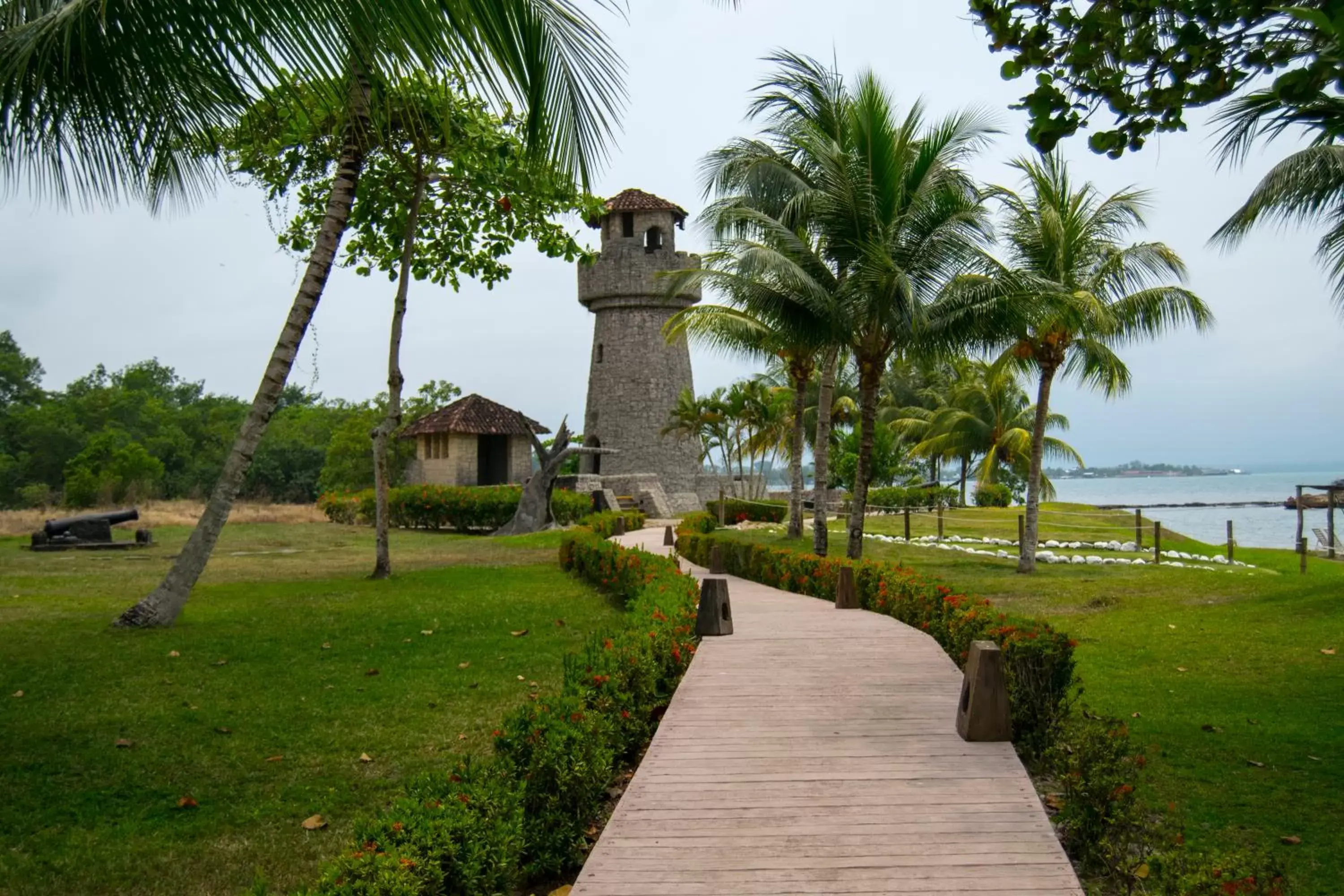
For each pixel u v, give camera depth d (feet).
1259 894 12.19
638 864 16.06
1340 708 29.48
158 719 27.09
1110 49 20.40
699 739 23.13
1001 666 22.84
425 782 15.92
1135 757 20.11
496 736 18.22
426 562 73.97
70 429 197.88
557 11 18.40
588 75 19.22
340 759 23.82
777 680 29.40
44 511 131.64
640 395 141.28
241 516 128.77
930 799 18.90
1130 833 17.24
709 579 38.01
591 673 22.79
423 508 113.39
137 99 20.85
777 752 22.03
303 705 28.81
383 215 64.18
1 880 17.04
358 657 35.73
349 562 73.67
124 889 16.78
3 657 35.12
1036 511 73.00
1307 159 40.88
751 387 139.64
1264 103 33.58
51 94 20.39
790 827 17.58
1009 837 17.02
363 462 165.07
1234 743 25.85
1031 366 74.84
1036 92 20.45
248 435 43.06
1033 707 24.03
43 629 40.78
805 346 62.54
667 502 140.05
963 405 152.87
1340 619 43.37
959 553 89.51
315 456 216.95
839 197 58.70
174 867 17.63
